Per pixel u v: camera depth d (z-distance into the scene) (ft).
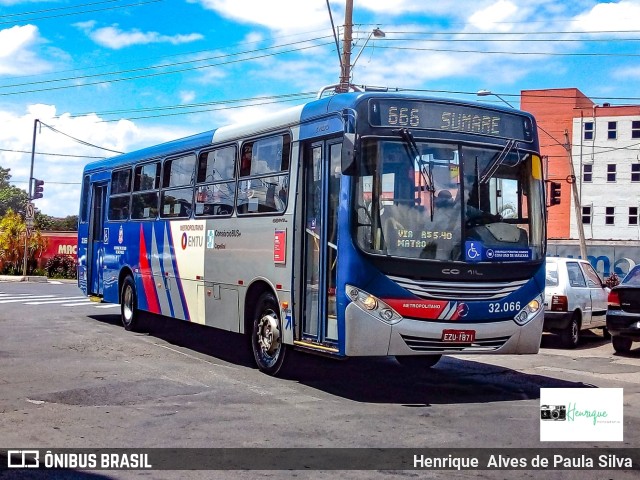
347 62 72.64
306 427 24.62
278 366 34.17
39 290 92.12
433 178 29.81
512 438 23.70
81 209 62.28
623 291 45.85
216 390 30.94
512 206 31.37
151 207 48.65
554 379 35.99
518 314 30.83
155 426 24.58
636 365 41.63
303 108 33.17
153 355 40.60
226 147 39.55
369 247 28.60
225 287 38.60
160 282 46.73
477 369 38.81
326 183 31.14
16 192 294.25
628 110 193.88
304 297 32.48
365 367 38.37
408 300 28.76
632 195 193.26
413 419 26.21
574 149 198.59
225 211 39.04
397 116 29.71
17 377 33.27
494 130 31.55
